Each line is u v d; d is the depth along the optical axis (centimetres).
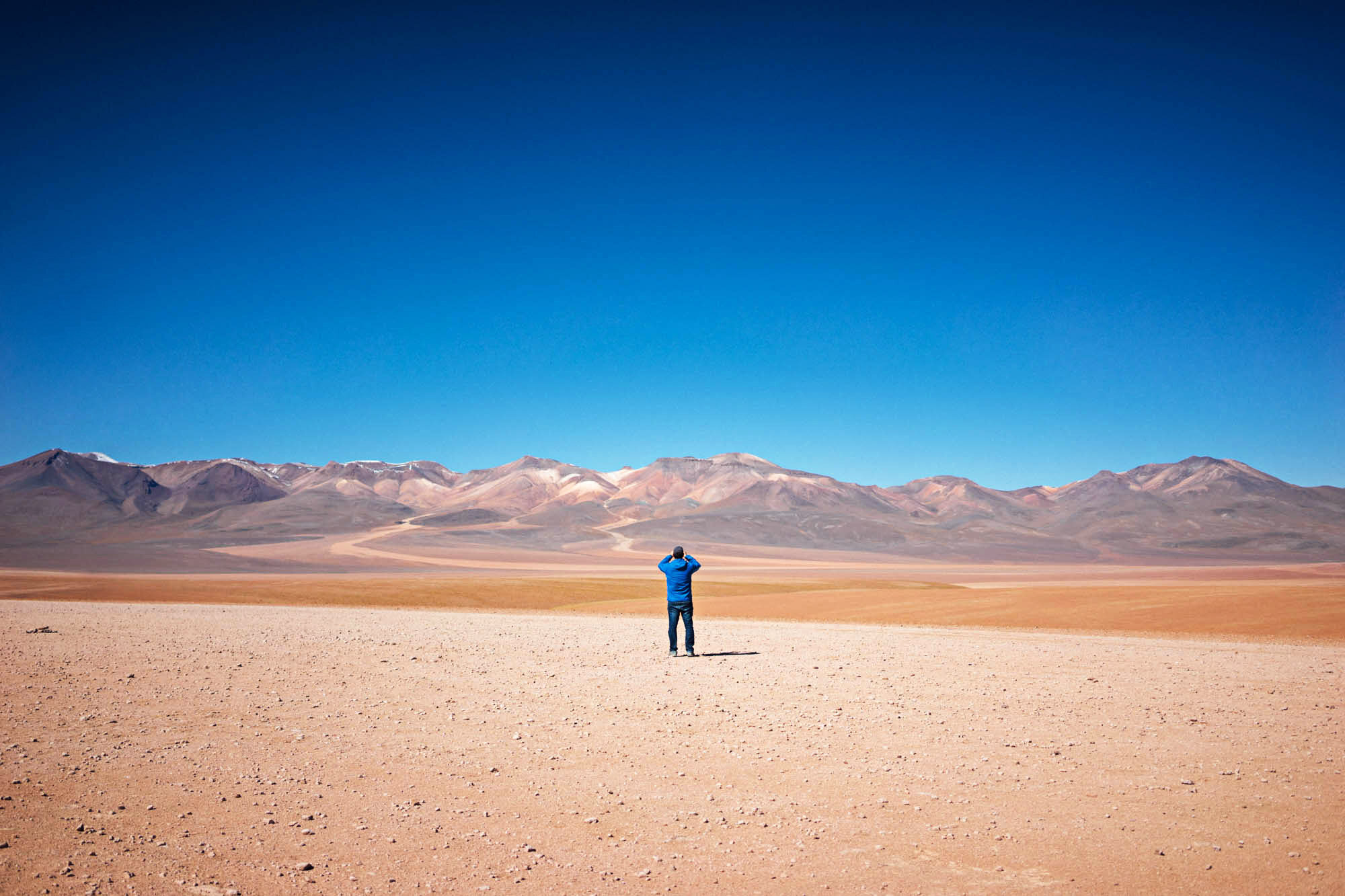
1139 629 2903
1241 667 1806
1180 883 646
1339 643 2330
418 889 634
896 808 827
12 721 1214
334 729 1171
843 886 644
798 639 2594
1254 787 886
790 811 820
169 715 1264
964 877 661
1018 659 1978
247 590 6356
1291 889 634
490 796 866
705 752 1043
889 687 1543
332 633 2739
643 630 2980
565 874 666
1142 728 1173
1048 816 802
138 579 8819
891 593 4956
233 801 844
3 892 607
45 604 4644
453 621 3478
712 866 683
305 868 674
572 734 1145
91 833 743
